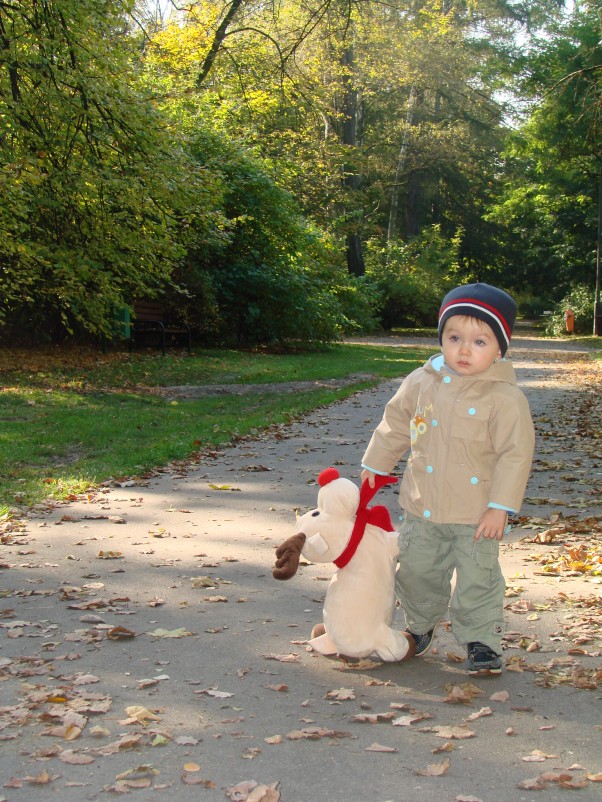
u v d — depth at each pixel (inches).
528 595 180.1
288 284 877.2
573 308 1716.3
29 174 491.5
